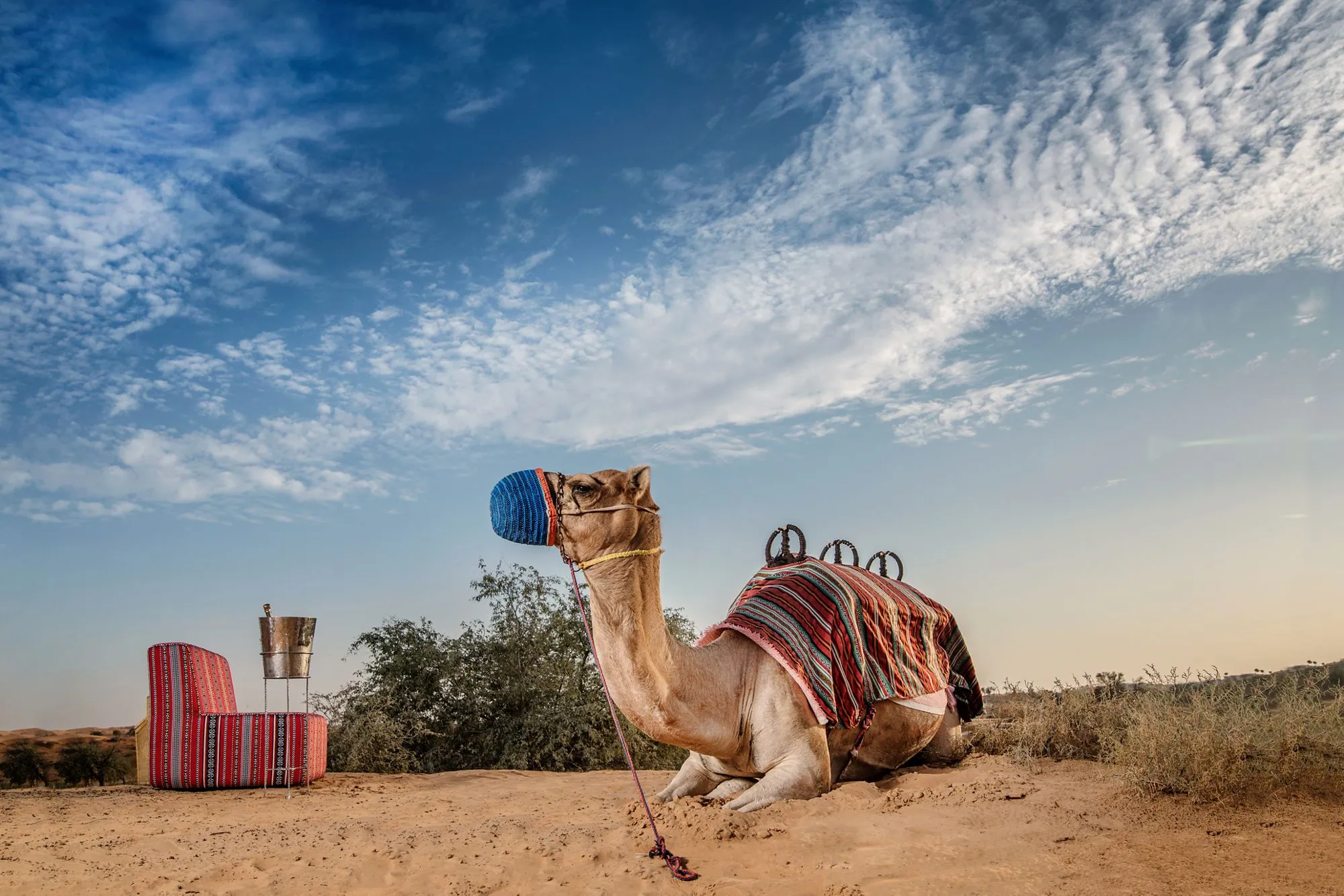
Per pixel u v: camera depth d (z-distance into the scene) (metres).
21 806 8.84
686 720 6.41
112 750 22.45
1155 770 6.29
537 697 15.97
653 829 5.59
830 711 6.78
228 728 10.24
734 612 7.43
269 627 10.42
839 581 7.73
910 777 7.64
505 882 5.05
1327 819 5.64
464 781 11.48
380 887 5.12
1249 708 6.82
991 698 11.09
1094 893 4.43
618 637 6.17
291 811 8.47
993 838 5.42
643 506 6.31
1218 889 4.39
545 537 6.15
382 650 15.95
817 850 5.36
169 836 6.95
